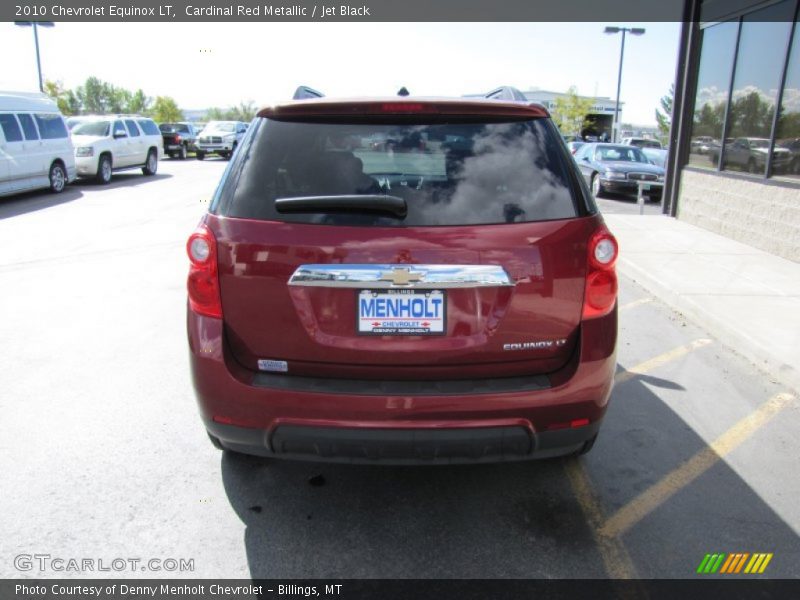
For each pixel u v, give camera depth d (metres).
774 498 3.20
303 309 2.57
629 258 8.05
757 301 6.17
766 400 4.36
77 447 3.57
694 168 10.73
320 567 2.67
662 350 5.29
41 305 6.25
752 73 9.12
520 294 2.57
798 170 8.04
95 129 19.56
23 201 14.62
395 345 2.56
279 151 2.73
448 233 2.54
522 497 3.20
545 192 2.66
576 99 47.12
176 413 3.99
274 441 2.62
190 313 2.70
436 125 2.76
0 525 2.89
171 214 12.53
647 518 3.03
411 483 3.31
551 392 2.58
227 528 2.91
